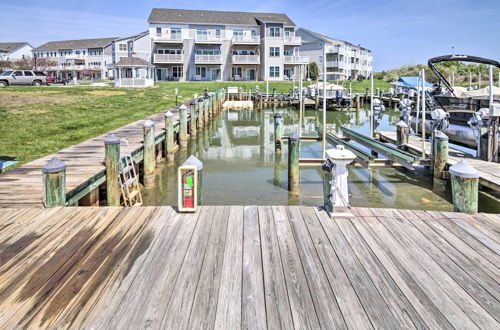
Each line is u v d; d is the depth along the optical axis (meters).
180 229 3.99
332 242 3.68
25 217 4.29
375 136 13.16
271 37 44.41
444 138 7.58
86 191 5.54
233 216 4.38
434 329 2.37
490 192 7.07
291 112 26.11
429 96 14.87
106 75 65.19
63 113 16.38
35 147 9.65
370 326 2.40
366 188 7.86
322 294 2.76
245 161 10.52
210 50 44.72
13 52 73.19
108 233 3.87
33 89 26.78
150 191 7.74
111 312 2.53
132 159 7.15
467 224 4.17
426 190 7.70
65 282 2.91
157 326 2.38
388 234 3.88
